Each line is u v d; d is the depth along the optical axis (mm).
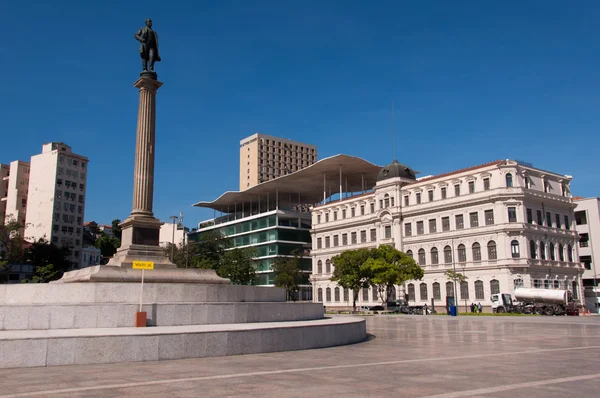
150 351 17812
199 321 22547
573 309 67812
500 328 37562
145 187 29938
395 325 42406
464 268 82188
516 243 77188
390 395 11797
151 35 31734
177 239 163625
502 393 12016
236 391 12281
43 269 98312
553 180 85000
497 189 78875
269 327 20844
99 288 23250
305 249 120875
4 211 131750
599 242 96625
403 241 92250
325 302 106875
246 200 137750
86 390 12414
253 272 100062
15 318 20109
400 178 95125
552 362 17609
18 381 13703
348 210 105000
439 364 17078
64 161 126938
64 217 125375
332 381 13688
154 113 31062
